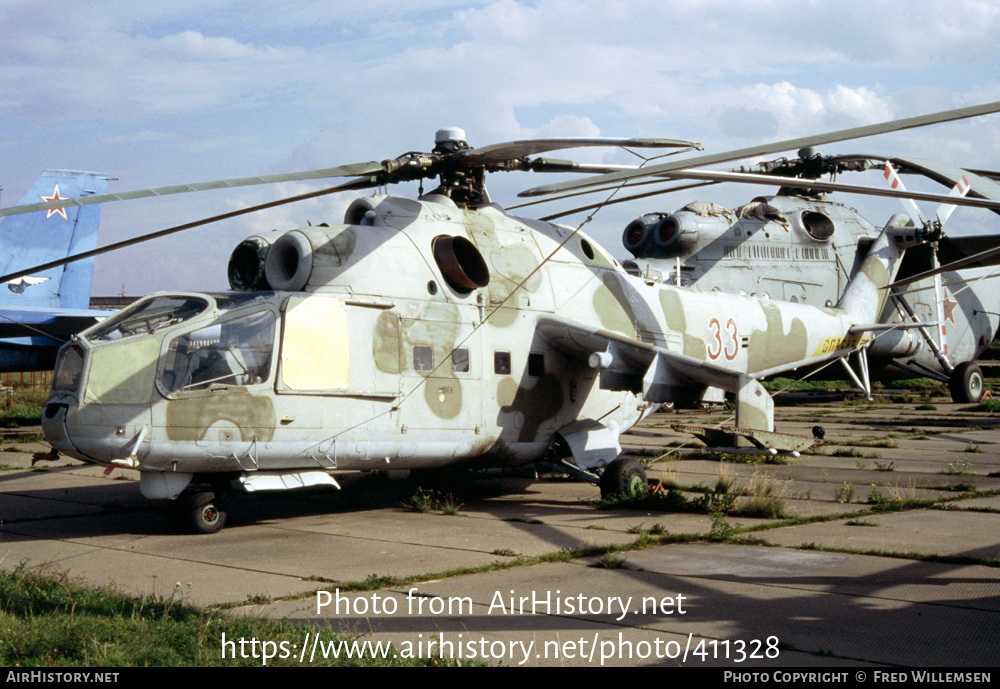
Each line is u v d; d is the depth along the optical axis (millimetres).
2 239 24391
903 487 11219
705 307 13828
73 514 9758
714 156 8414
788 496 10609
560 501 10703
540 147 9258
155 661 4406
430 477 11539
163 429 7961
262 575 6715
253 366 8445
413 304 9617
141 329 8312
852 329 18719
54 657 4484
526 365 10641
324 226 9477
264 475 8703
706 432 10758
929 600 5805
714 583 6320
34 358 23516
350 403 8977
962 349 27828
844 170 22375
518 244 10961
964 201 9758
